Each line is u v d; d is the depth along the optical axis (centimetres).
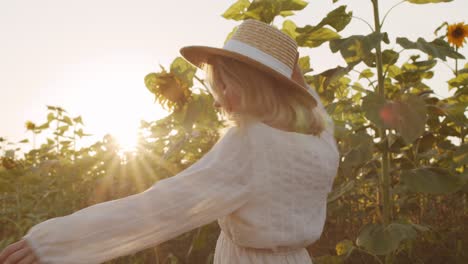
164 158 364
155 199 125
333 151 164
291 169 140
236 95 141
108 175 389
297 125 145
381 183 350
